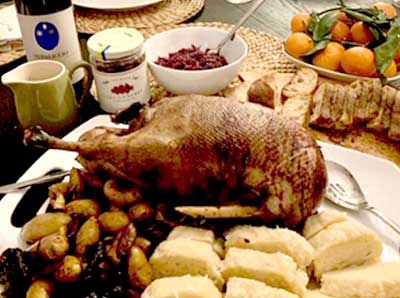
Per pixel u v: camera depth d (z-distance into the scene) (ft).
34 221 1.73
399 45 2.54
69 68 2.36
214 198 1.82
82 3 3.22
